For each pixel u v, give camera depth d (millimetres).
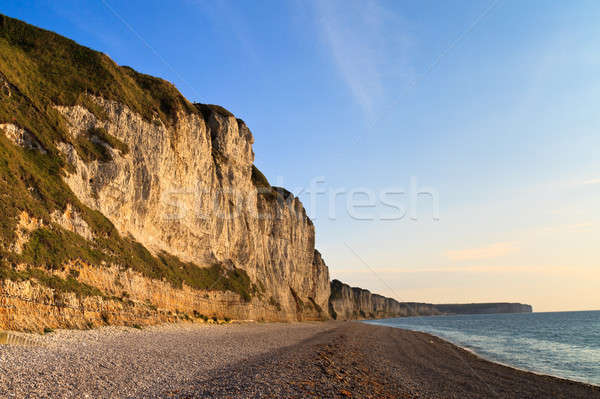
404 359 30250
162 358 18844
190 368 17234
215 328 39062
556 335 71000
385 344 40750
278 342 32125
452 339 58062
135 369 15703
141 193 40094
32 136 29406
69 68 36969
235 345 27125
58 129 32000
